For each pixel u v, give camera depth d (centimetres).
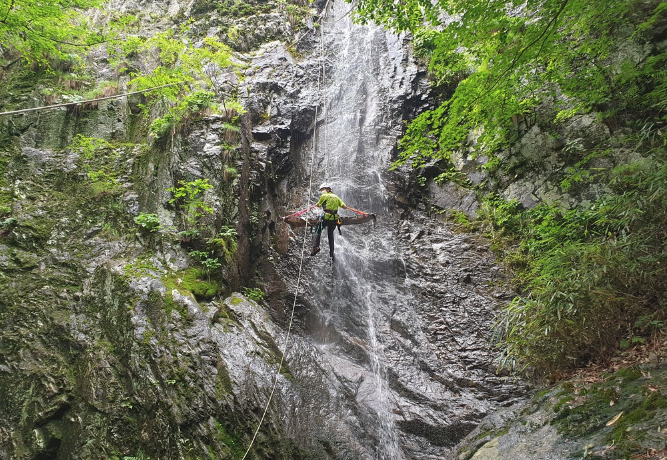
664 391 335
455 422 555
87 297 620
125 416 502
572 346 481
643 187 532
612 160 701
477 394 589
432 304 739
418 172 946
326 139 1001
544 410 420
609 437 319
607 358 451
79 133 873
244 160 804
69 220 726
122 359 543
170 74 866
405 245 845
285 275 781
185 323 577
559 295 475
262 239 796
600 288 464
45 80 931
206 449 476
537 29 498
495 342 650
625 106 696
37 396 521
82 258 682
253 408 521
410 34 1120
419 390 611
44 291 627
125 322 569
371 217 681
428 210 915
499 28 514
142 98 960
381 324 724
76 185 776
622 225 532
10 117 831
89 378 528
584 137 756
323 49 1155
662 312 433
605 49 650
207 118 824
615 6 598
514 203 807
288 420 526
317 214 874
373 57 1119
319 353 644
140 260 664
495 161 859
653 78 664
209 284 660
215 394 519
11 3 799
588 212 639
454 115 563
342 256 826
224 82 972
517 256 752
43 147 832
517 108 647
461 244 825
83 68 995
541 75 650
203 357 549
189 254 687
